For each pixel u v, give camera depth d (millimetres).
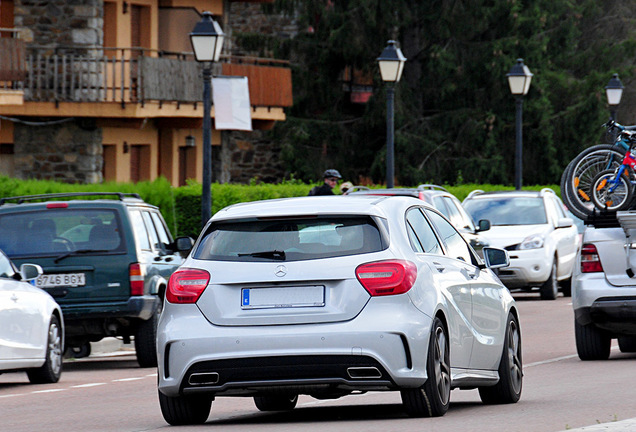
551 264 72688
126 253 44812
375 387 25969
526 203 75125
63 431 28344
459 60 136125
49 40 94375
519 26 138125
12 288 39469
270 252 26359
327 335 25641
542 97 139625
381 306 25812
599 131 146000
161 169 106188
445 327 27281
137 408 33062
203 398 28297
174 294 26578
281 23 145125
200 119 101125
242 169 141125
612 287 41031
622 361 41906
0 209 45344
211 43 59469
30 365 39906
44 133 95062
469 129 135500
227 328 26047
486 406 30688
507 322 31766
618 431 23484
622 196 43375
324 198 28078
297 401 33812
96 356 52000
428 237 28844
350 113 143375
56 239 44906
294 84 139500
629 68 157750
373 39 136125
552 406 30078
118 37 98312
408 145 133500
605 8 178125
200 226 74438
